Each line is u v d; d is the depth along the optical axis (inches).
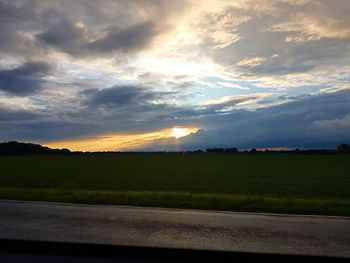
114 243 275.1
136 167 2532.0
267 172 2032.5
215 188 1142.3
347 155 5851.4
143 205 478.0
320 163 3230.8
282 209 449.1
